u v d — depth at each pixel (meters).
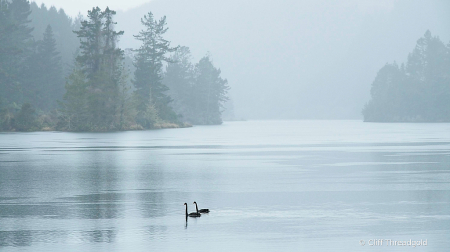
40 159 101.25
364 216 48.28
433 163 93.62
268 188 64.94
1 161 97.00
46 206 53.50
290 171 82.56
